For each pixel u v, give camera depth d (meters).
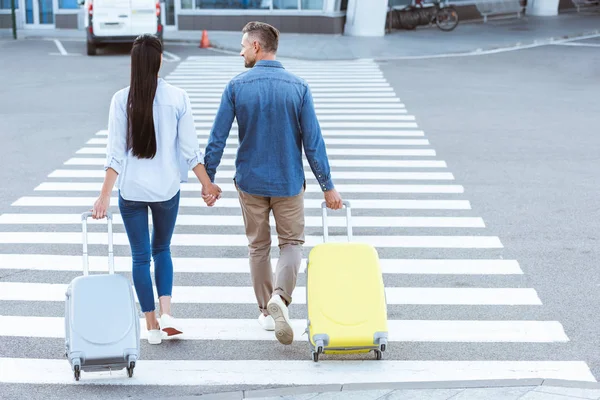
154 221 6.23
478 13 37.66
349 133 15.16
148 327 6.38
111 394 5.60
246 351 6.31
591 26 34.75
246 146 6.06
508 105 17.80
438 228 9.53
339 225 9.70
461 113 16.94
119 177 5.98
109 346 5.50
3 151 13.60
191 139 6.03
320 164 6.04
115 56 26.47
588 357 6.18
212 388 5.68
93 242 9.06
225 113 5.98
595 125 15.57
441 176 11.95
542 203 10.51
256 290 6.55
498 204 10.48
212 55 27.33
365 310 5.83
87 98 18.61
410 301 7.37
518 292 7.55
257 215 6.22
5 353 6.30
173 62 25.56
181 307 7.26
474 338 6.55
